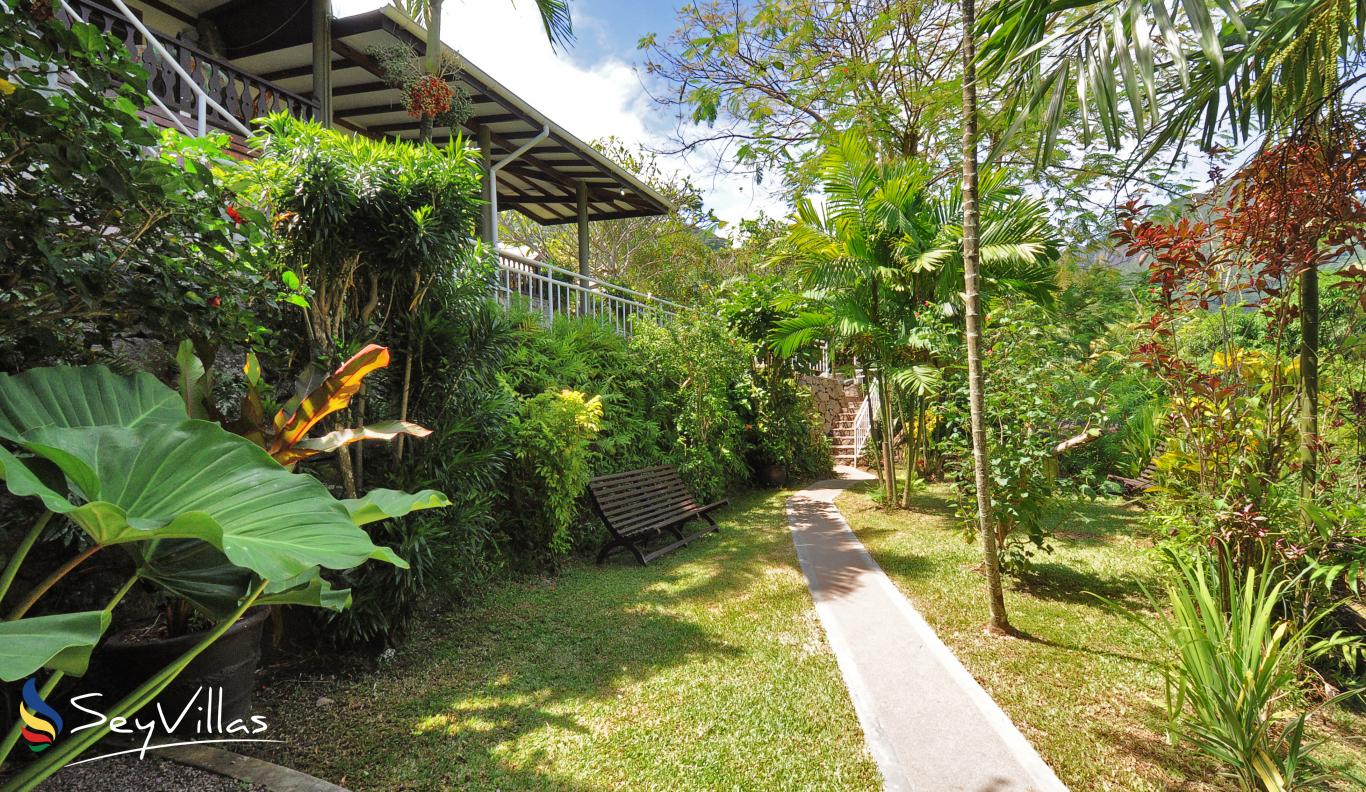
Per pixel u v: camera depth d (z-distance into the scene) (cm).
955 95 859
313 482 184
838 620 399
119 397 203
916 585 465
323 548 165
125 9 424
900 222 671
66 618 140
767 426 959
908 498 768
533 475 519
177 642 254
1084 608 414
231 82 571
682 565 543
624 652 358
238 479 176
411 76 691
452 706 300
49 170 200
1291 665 267
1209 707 238
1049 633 374
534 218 1405
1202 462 344
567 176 1131
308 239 332
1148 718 281
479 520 421
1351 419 328
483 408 415
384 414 391
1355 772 238
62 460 147
